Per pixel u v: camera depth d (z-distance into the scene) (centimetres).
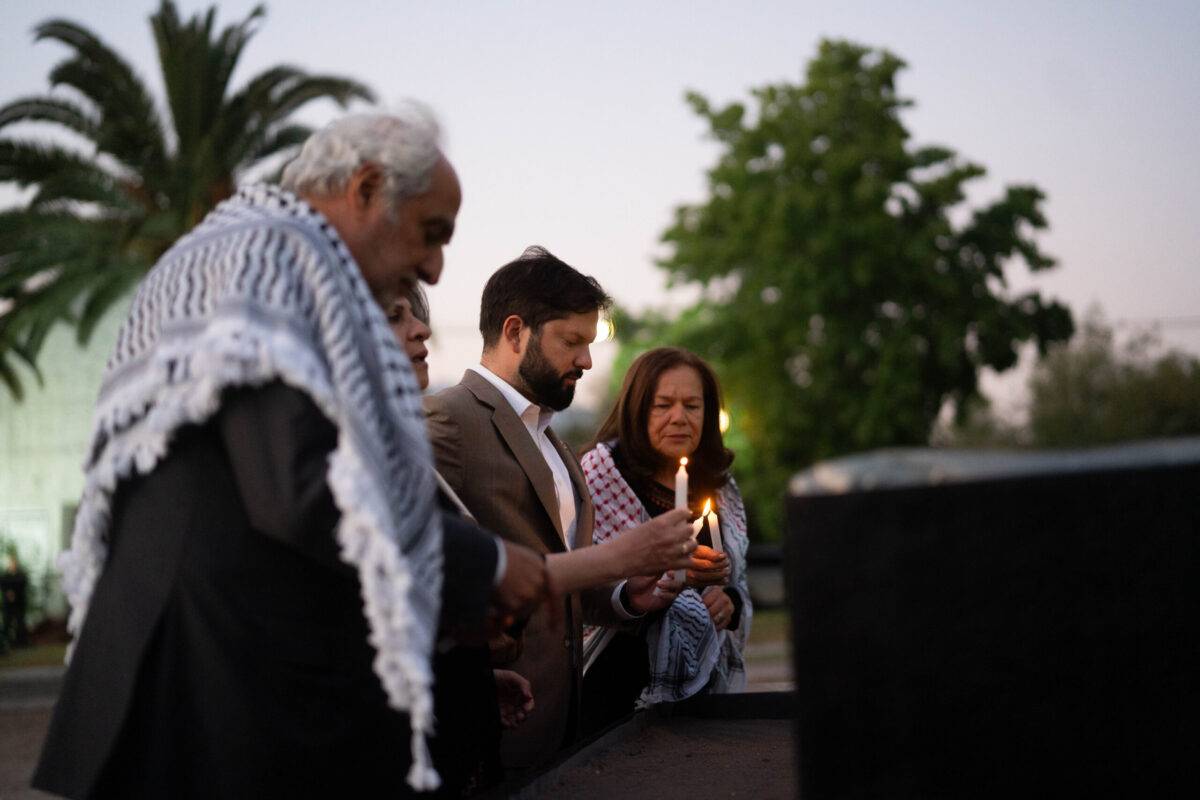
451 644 154
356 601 134
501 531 239
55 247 1498
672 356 297
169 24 1564
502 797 143
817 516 94
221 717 127
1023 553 88
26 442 2172
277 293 128
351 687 132
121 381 134
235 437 126
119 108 1510
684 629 282
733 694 228
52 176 1504
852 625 92
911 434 2430
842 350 2470
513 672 223
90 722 132
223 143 1504
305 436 125
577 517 269
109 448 133
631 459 295
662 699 275
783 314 2453
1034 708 88
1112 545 87
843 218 2409
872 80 2512
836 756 92
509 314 255
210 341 124
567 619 246
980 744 88
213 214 144
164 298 134
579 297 253
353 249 145
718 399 302
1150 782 85
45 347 2170
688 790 155
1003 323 2438
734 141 2528
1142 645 86
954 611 89
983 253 2511
